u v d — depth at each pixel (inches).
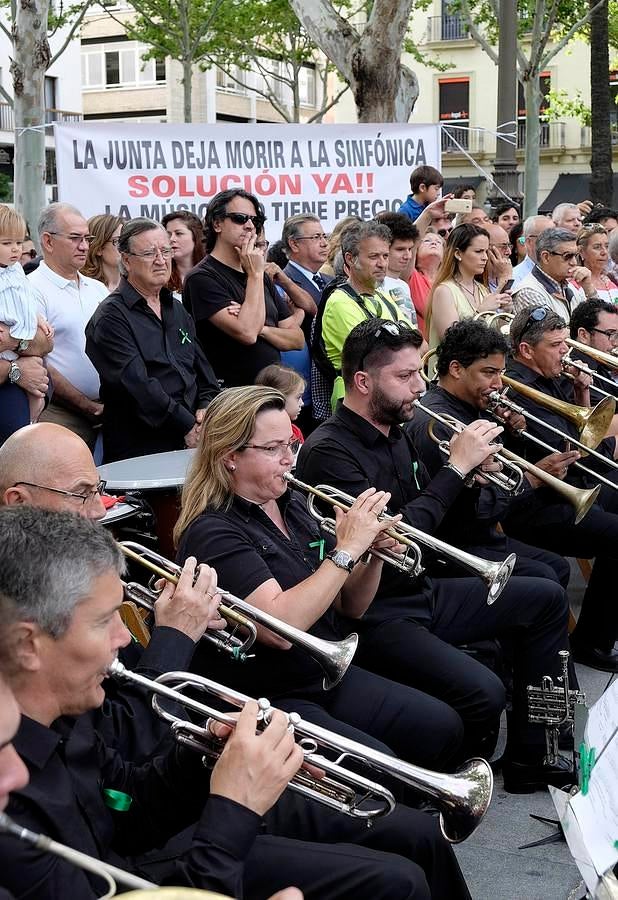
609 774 96.3
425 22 1369.3
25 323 175.9
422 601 155.6
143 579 150.9
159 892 61.7
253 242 220.7
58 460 112.2
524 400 205.6
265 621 118.3
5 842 79.0
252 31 988.6
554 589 160.7
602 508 216.7
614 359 219.3
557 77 1320.1
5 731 58.9
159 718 102.9
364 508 129.2
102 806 92.4
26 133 384.2
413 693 134.2
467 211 295.4
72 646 81.2
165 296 207.0
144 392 197.0
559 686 158.7
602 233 321.1
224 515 128.8
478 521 173.9
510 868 139.5
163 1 895.7
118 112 1727.4
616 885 88.0
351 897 98.6
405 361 154.4
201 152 303.4
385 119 472.7
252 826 86.4
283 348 230.7
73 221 214.5
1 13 1147.3
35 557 80.4
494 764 163.8
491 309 251.3
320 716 124.8
